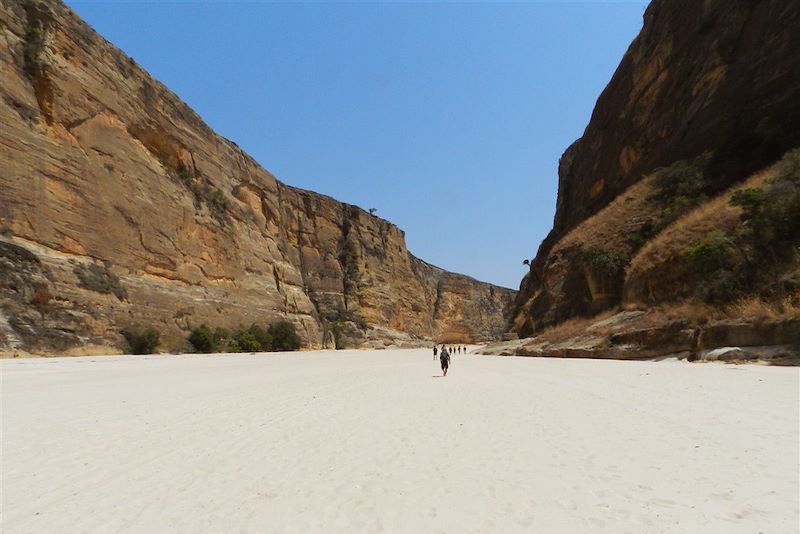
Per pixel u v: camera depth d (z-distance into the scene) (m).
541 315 50.72
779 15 33.94
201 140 55.66
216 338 44.50
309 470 6.55
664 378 15.74
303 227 84.94
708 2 43.38
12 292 27.39
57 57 35.50
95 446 7.87
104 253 35.97
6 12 32.81
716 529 4.39
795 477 5.66
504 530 4.56
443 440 8.09
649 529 4.45
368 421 9.84
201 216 51.16
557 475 6.06
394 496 5.52
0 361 23.30
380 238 103.19
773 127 30.80
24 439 8.32
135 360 29.02
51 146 33.16
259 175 69.75
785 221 22.53
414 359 44.56
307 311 70.31
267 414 10.71
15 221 29.38
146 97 46.16
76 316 30.55
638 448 7.16
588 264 40.25
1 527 4.83
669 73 47.75
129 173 40.97
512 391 14.66
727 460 6.38
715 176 33.91
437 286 131.12
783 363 17.23
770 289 20.94
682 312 25.30
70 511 5.22
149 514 5.13
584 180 63.97
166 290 41.84
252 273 59.62
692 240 27.84
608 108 61.62
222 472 6.51
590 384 15.57
